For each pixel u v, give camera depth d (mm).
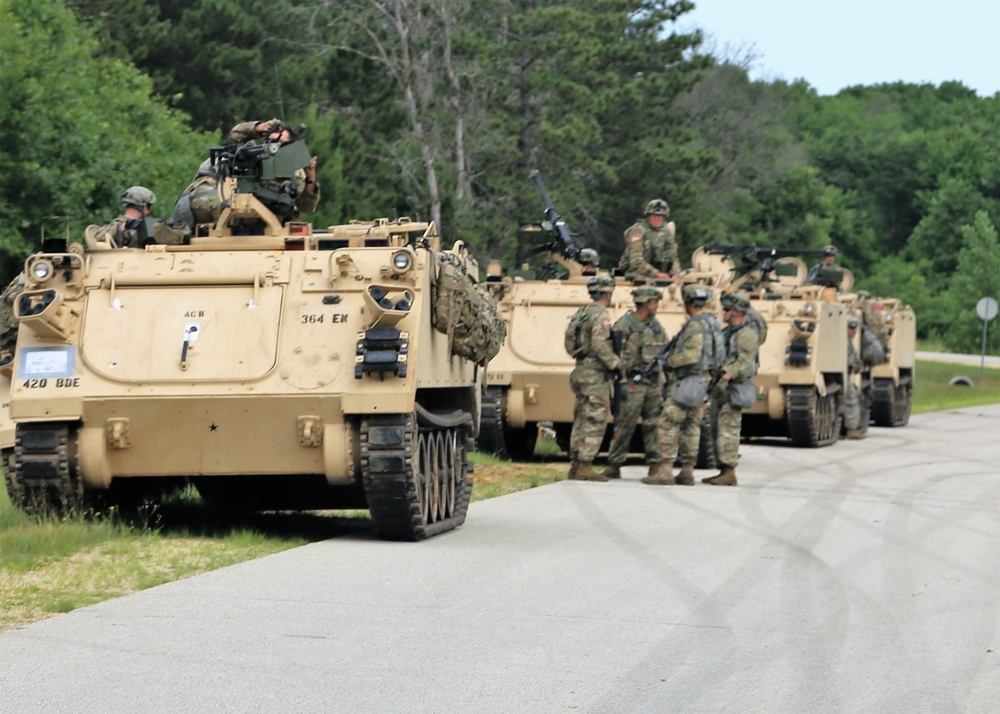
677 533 30953
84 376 27531
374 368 26750
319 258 28766
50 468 27500
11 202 67875
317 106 95812
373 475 27062
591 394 43688
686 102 141375
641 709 16234
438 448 30516
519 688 17031
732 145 145625
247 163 30547
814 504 37125
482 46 94875
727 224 146625
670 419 42094
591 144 108438
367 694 16562
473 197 99062
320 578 23953
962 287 194125
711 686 17344
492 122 96062
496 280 51188
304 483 32156
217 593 22375
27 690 16359
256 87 109000
